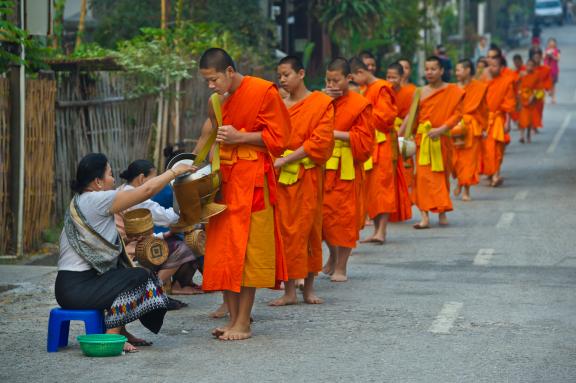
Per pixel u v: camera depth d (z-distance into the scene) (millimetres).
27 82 17406
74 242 10695
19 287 14609
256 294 14336
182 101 23984
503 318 12406
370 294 14047
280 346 11148
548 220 20922
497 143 26531
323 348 11055
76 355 10812
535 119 41219
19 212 17188
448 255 17172
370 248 18094
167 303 10906
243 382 9742
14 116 17109
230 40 27703
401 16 46719
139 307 10703
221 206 11109
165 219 13656
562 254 17062
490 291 14086
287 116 11305
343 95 14703
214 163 11102
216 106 11055
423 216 20484
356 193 14891
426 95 20391
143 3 31125
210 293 14414
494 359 10531
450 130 20453
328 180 14633
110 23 31047
